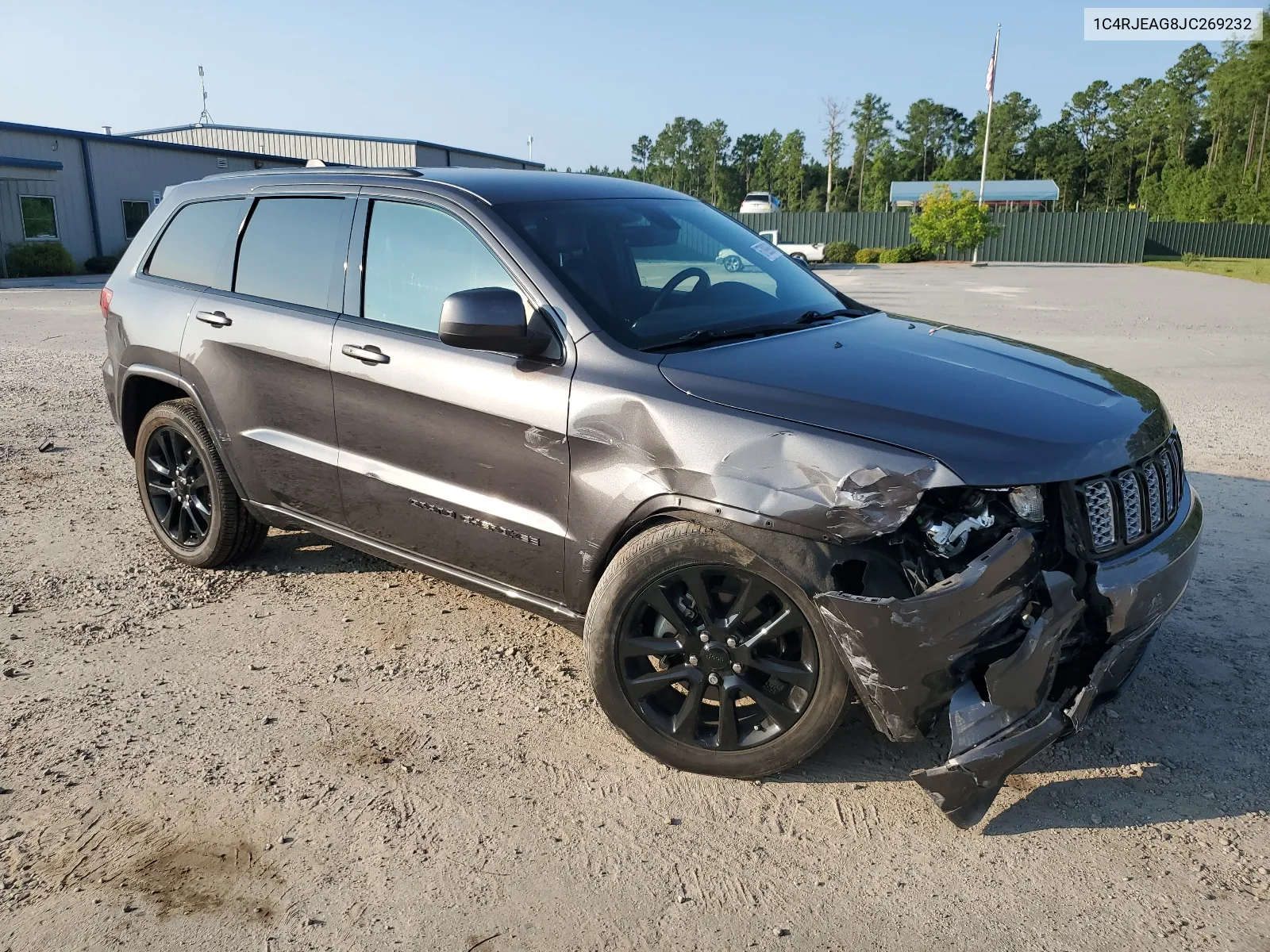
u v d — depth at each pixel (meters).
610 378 3.05
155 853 2.70
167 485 4.79
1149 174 118.12
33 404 8.55
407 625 4.15
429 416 3.47
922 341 3.49
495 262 3.39
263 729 3.33
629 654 3.05
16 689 3.59
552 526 3.22
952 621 2.54
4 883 2.58
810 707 2.86
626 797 2.96
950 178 125.62
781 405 2.81
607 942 2.37
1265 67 86.56
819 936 2.39
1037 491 2.64
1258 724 3.30
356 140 43.78
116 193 30.81
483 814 2.88
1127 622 2.76
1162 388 9.49
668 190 4.43
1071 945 2.35
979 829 2.80
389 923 2.44
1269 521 5.29
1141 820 2.82
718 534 2.82
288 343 3.90
